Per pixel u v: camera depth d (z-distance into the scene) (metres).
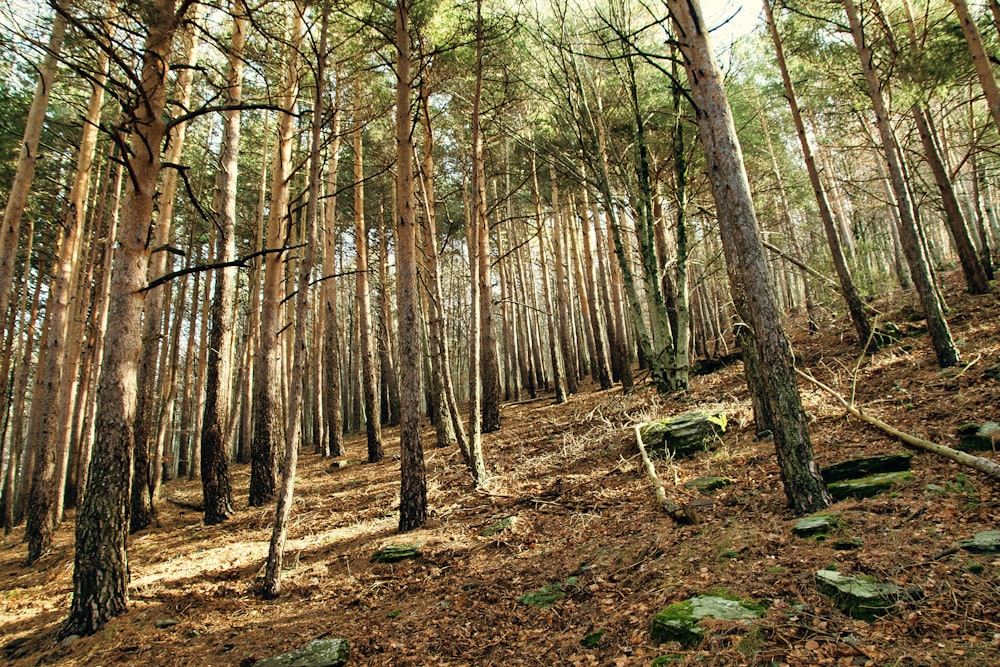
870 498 4.99
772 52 15.54
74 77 10.19
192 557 8.30
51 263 18.75
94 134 11.43
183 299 18.28
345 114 14.80
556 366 19.89
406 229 8.56
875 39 11.70
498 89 14.60
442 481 10.77
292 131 12.34
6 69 9.45
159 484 13.23
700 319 25.75
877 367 10.02
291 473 6.66
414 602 5.67
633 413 12.69
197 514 11.88
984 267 15.34
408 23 10.23
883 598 3.33
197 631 5.66
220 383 11.05
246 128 18.34
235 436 26.81
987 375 7.48
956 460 5.23
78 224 11.40
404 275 8.47
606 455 9.87
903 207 9.20
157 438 13.49
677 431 8.86
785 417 5.28
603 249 24.09
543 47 13.42
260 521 10.18
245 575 7.22
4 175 13.74
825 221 11.92
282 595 6.38
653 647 3.62
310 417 31.00
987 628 2.88
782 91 18.23
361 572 6.76
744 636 3.30
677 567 4.75
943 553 3.70
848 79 12.47
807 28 13.12
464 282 29.33
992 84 7.84
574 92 14.66
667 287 18.52
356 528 8.74
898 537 4.08
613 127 16.11
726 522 5.51
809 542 4.43
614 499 7.49
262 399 11.91
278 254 12.11
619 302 20.45
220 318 11.21
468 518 8.05
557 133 15.67
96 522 5.96
